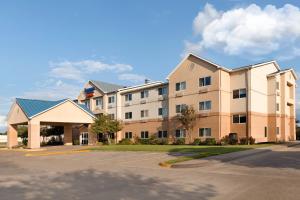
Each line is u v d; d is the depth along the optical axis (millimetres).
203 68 39812
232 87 39188
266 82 40781
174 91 43188
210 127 38219
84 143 51906
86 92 58219
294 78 44469
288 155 21031
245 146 29906
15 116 43250
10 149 41219
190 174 13930
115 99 52719
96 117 47250
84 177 13781
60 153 30734
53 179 13352
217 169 15445
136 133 49500
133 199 9109
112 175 14227
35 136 39031
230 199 8891
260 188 10336
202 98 39531
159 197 9289
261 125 38938
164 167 17062
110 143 47156
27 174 15367
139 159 21500
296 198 8844
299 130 50812
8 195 10047
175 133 42750
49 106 41844
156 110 46656
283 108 40875
